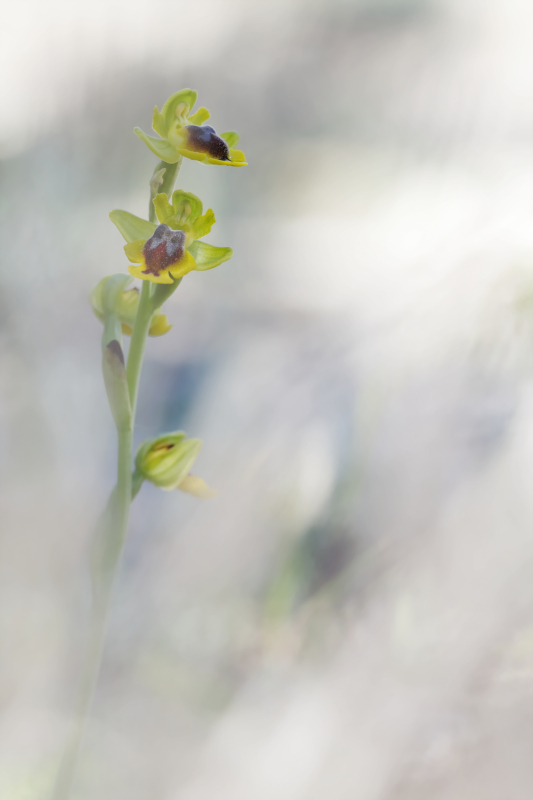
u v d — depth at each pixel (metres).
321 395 0.64
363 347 0.66
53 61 0.86
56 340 0.66
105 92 0.87
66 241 0.72
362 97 1.17
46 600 0.58
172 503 0.65
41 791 0.56
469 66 0.99
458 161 0.85
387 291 0.70
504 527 0.58
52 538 0.59
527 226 0.62
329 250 1.01
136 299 0.52
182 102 0.51
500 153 0.80
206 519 0.62
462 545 0.58
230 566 0.61
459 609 0.57
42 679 0.58
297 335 0.77
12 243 0.68
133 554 0.63
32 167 0.76
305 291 0.93
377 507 0.60
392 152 1.01
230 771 0.56
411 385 0.61
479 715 0.56
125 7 0.90
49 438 0.60
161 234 0.50
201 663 0.59
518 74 0.92
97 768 0.56
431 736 0.55
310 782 0.55
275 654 0.59
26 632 0.58
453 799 0.54
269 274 1.01
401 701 0.56
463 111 0.92
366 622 0.58
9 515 0.59
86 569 0.59
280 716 0.56
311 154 1.21
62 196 0.75
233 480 0.62
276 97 1.25
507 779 0.55
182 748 0.56
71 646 0.58
